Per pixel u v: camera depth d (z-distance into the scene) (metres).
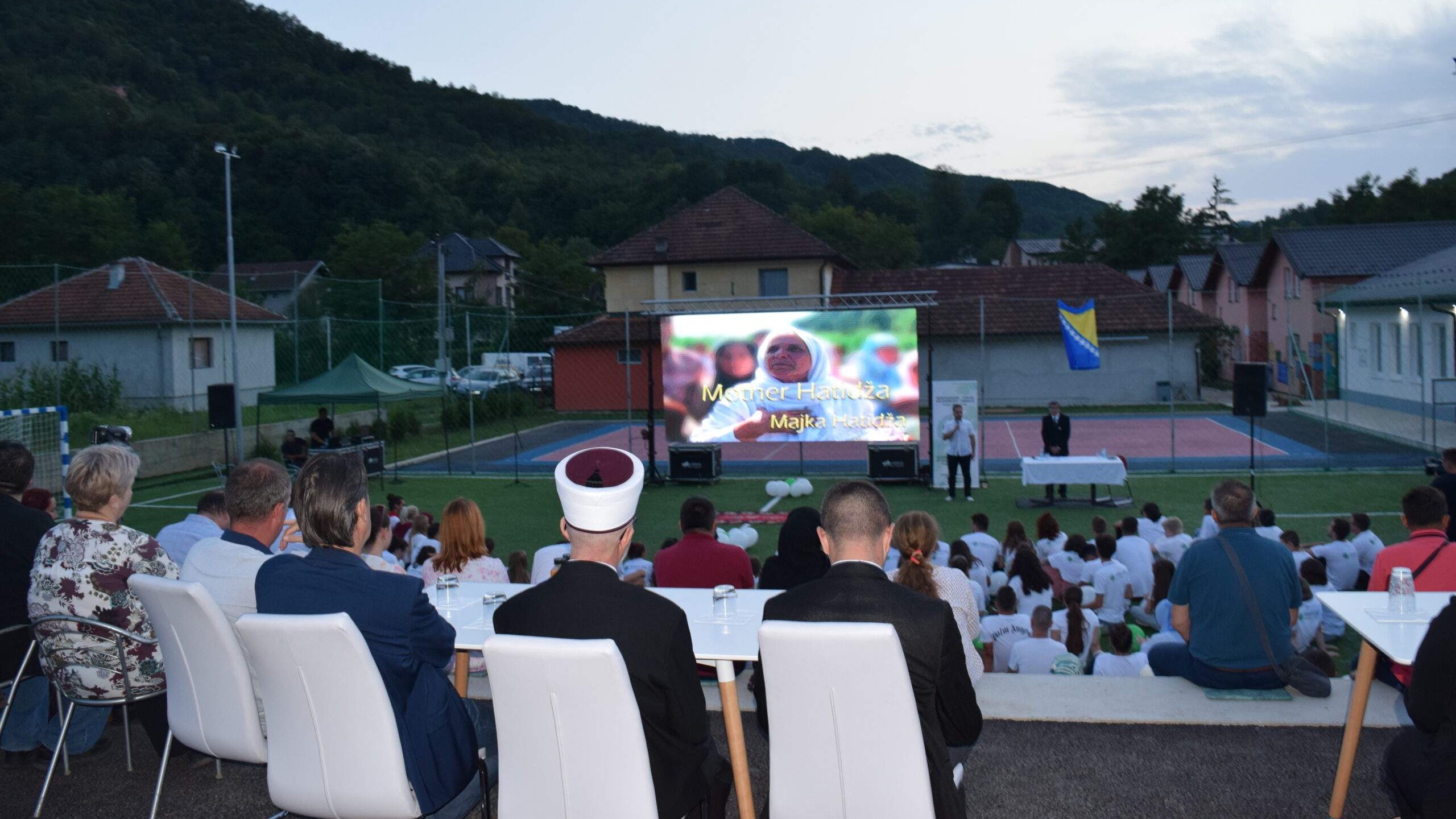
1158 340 35.66
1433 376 27.16
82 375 27.36
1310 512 15.18
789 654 2.74
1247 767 4.32
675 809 2.92
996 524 15.22
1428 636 3.01
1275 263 39.56
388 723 3.04
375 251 58.84
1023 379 36.34
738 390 19.95
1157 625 8.46
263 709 3.60
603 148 157.62
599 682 2.60
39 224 51.62
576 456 3.08
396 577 3.25
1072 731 4.71
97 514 4.19
